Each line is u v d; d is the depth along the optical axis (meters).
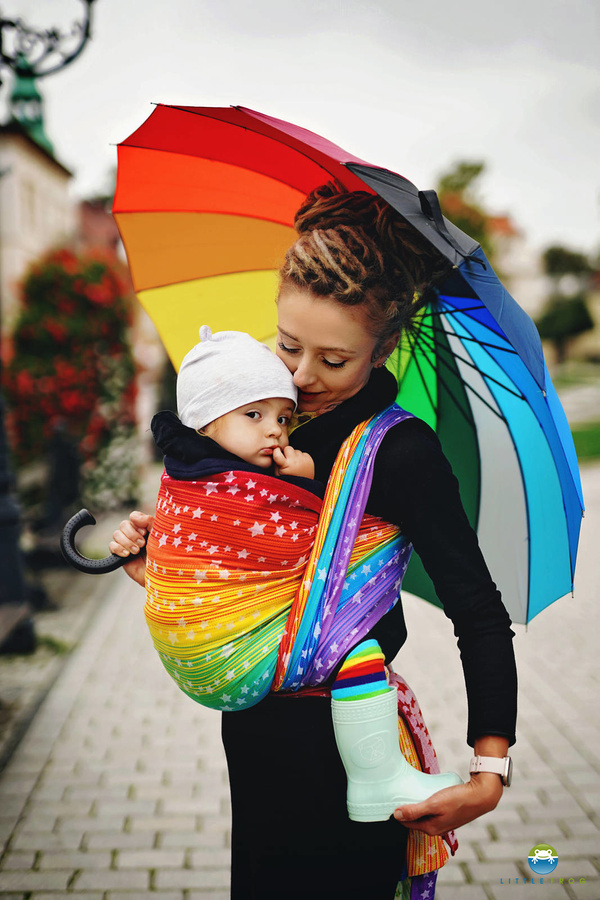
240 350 1.39
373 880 1.45
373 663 1.34
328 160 1.46
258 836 1.49
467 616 1.33
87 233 17.73
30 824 3.19
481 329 1.53
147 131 1.61
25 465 9.07
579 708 4.24
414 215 1.22
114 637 5.52
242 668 1.36
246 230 1.78
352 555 1.38
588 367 45.91
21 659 5.10
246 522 1.34
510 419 1.71
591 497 10.52
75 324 8.95
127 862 2.95
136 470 10.22
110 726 4.11
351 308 1.31
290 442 1.46
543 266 50.47
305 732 1.42
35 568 7.21
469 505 1.87
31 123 14.70
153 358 16.58
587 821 3.19
